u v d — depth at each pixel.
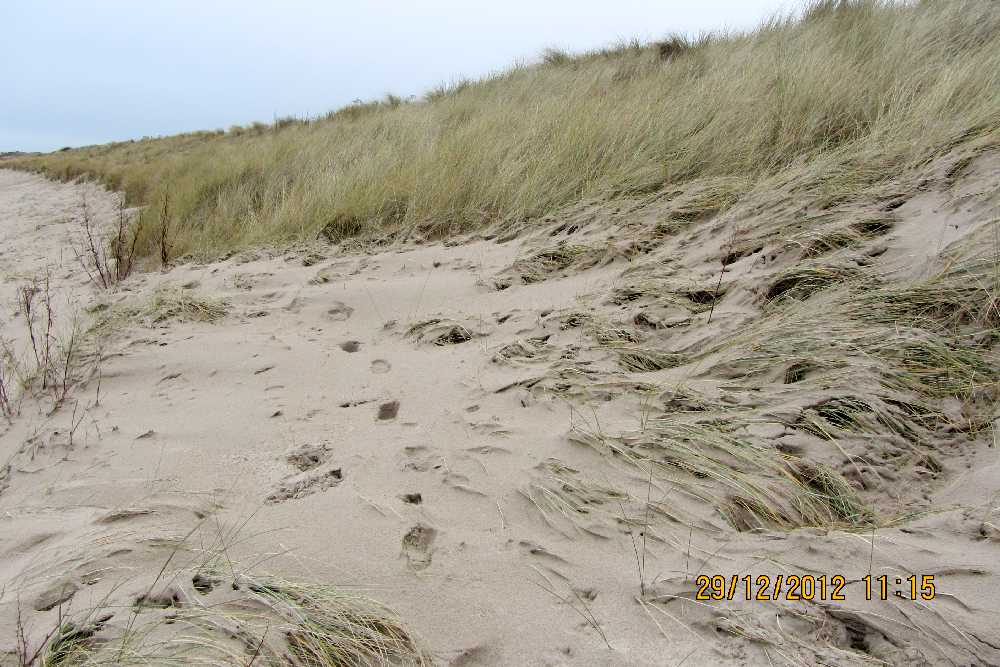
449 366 3.09
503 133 6.11
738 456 2.05
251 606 1.59
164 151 17.84
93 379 3.38
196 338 3.75
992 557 1.50
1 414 3.17
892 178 3.43
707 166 4.62
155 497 2.18
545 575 1.71
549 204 4.97
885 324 2.46
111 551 1.83
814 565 1.61
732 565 1.66
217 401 2.99
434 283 4.20
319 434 2.59
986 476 1.80
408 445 2.41
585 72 9.22
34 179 17.23
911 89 4.29
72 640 1.48
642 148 4.98
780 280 2.96
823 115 4.43
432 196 5.52
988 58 4.17
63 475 2.44
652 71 8.09
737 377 2.49
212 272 5.16
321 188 6.18
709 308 3.08
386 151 6.73
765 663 1.38
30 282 6.12
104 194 11.59
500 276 4.09
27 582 1.74
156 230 6.64
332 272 4.71
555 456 2.21
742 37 8.13
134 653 1.43
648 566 1.70
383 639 1.51
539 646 1.50
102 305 4.89
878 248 2.91
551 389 2.66
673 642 1.47
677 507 1.91
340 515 2.00
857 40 5.65
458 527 1.93
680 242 3.80
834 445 2.03
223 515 2.04
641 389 2.55
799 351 2.45
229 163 8.69
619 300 3.37
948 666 1.30
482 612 1.60
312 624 1.52
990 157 3.00
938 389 2.16
